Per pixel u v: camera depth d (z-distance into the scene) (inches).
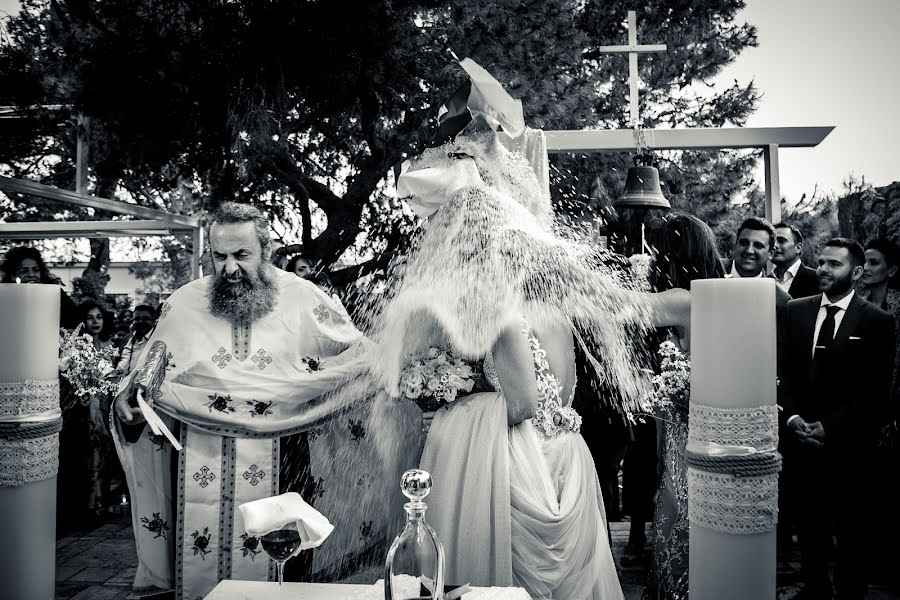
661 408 97.4
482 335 85.7
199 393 112.5
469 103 96.1
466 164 93.3
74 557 187.8
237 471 114.7
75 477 214.4
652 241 121.6
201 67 287.6
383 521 119.3
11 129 349.7
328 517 120.0
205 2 289.6
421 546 59.9
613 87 408.8
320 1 284.4
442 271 88.0
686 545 96.5
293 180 335.6
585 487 90.6
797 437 139.6
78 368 130.6
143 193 401.4
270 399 113.2
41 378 70.2
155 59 283.4
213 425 112.8
